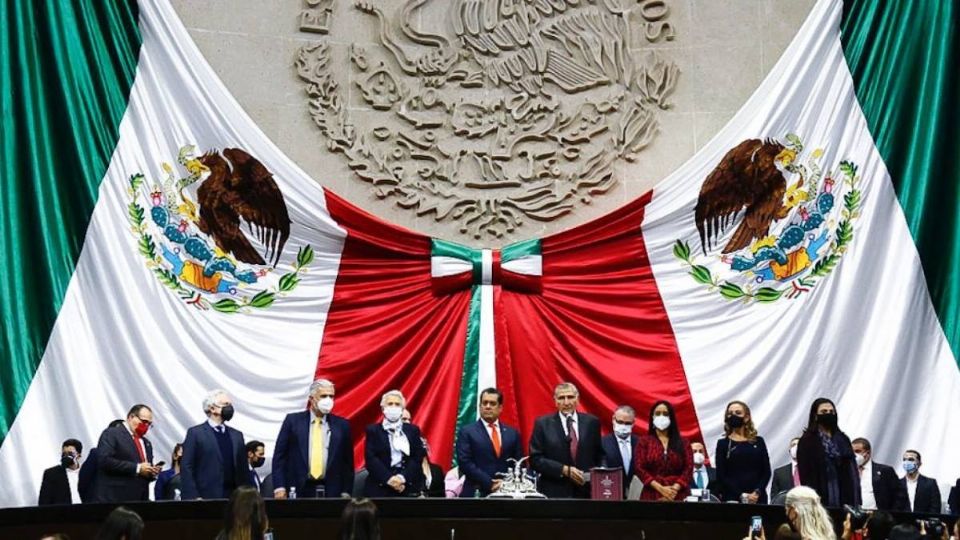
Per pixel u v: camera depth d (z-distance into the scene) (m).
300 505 10.51
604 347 14.89
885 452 14.42
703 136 15.41
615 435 12.40
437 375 14.80
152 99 14.91
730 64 15.52
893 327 14.66
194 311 14.63
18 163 14.38
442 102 15.40
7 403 13.85
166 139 14.89
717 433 14.60
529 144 15.39
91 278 14.36
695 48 15.55
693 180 15.17
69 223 14.41
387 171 15.27
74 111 14.62
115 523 8.26
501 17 15.57
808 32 15.38
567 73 15.49
